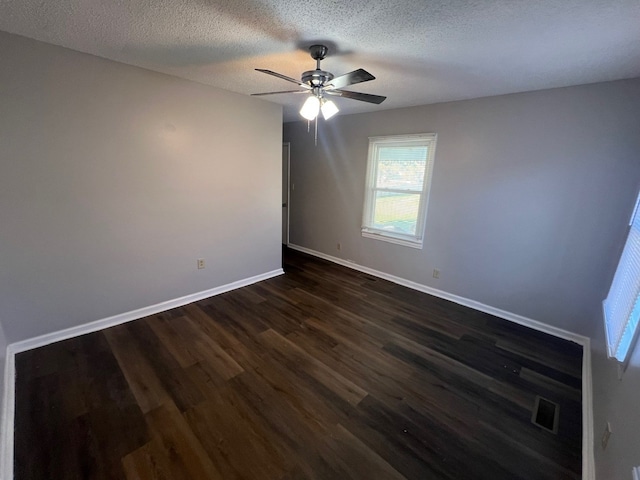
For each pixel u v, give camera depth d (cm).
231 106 317
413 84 262
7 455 147
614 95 230
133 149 257
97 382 201
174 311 305
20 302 224
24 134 207
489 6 139
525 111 272
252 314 304
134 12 155
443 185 338
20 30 183
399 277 400
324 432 170
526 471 151
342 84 190
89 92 227
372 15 150
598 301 256
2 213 207
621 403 126
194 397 192
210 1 142
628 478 96
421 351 250
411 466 152
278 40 183
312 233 515
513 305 306
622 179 235
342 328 282
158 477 142
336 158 448
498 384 213
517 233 293
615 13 139
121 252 268
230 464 150
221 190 329
